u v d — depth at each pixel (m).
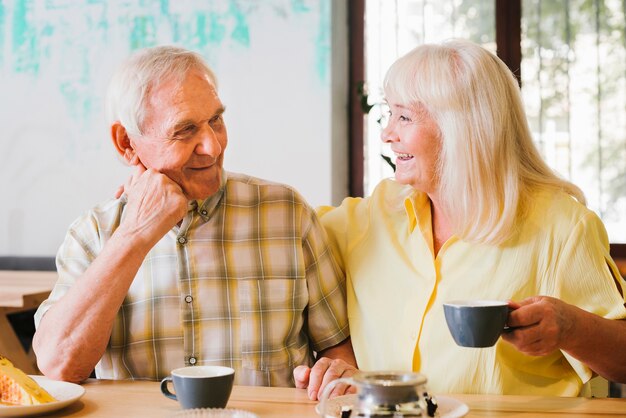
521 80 3.32
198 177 1.46
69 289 1.46
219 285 1.55
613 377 1.29
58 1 3.49
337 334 1.59
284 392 1.28
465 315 1.07
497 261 1.40
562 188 1.44
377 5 3.47
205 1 3.36
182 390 1.11
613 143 3.28
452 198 1.41
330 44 3.27
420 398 0.94
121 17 3.44
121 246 1.37
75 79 3.49
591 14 3.27
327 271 1.60
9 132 3.55
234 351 1.54
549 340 1.14
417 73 1.41
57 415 1.15
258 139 3.35
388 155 3.48
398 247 1.51
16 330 3.21
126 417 1.13
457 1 3.38
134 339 1.53
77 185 3.52
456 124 1.38
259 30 3.32
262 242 1.59
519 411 1.14
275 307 1.57
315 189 3.31
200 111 1.41
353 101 3.51
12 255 3.55
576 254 1.35
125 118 1.42
